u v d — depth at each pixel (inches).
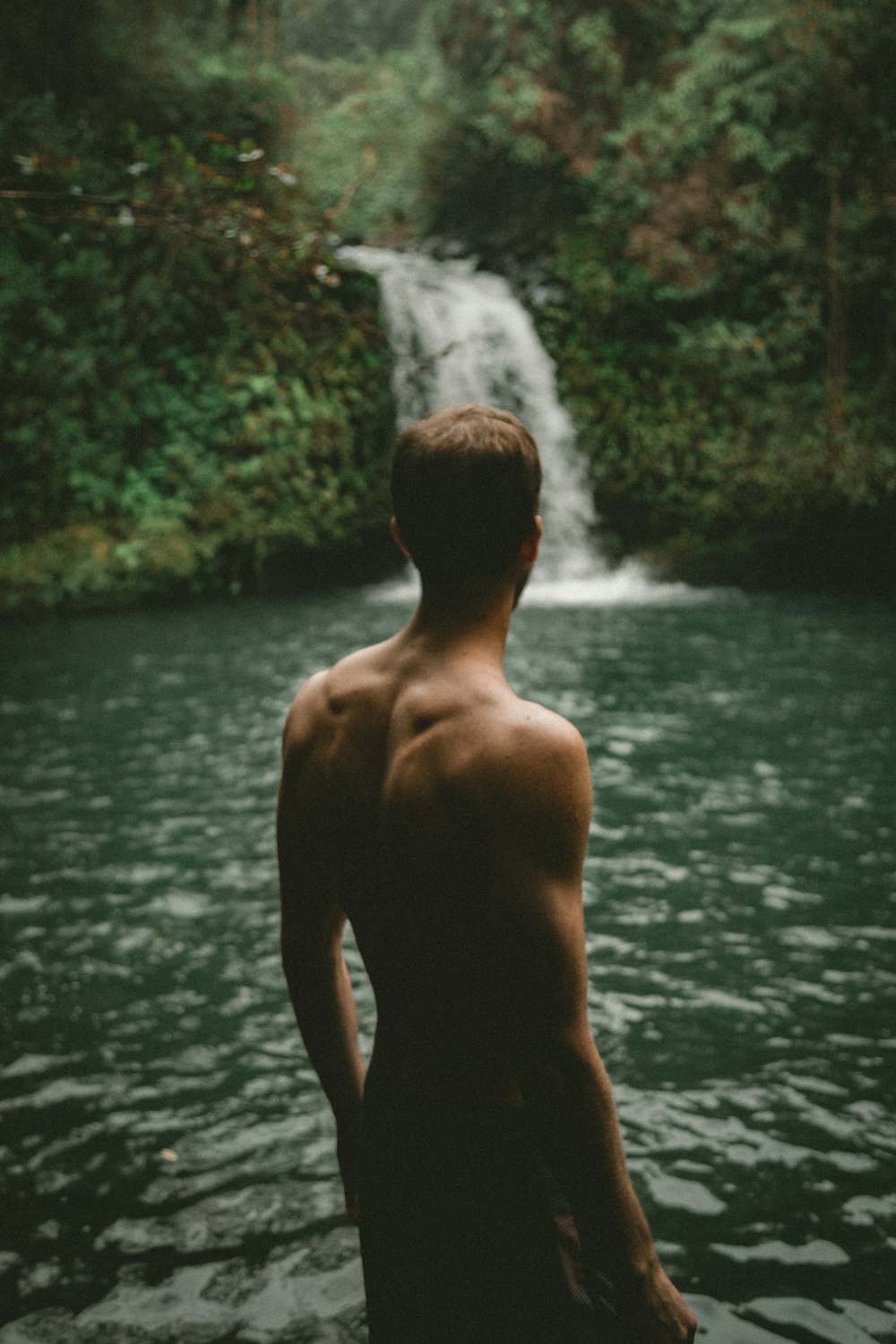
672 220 674.8
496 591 49.1
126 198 163.3
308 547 585.9
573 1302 46.1
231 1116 114.4
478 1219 46.3
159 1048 128.8
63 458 532.7
